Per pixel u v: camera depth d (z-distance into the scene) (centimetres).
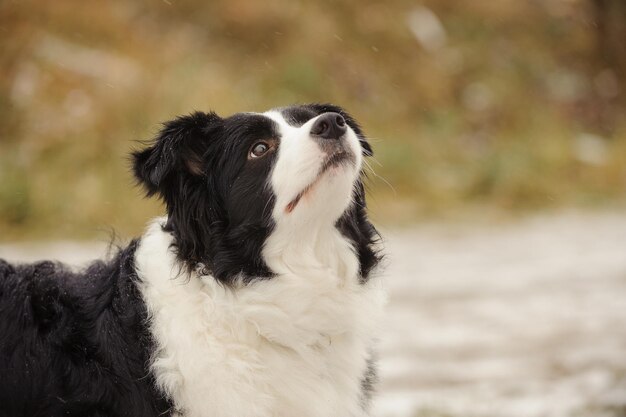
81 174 1895
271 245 555
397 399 839
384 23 2692
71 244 1658
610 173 2378
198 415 528
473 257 1589
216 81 2223
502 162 2228
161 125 617
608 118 2772
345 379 565
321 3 2667
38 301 551
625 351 984
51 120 2022
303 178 549
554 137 2531
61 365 530
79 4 2303
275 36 2495
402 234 1825
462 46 2772
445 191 2117
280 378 541
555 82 2816
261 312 541
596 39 3017
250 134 572
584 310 1200
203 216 565
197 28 2433
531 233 1834
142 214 1773
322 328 557
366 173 644
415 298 1295
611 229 1861
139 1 2411
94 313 546
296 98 2319
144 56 2238
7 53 2155
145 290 543
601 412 765
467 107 2594
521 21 2945
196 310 534
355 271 574
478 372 935
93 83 2112
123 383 523
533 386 870
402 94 2531
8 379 529
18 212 1756
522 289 1338
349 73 2503
